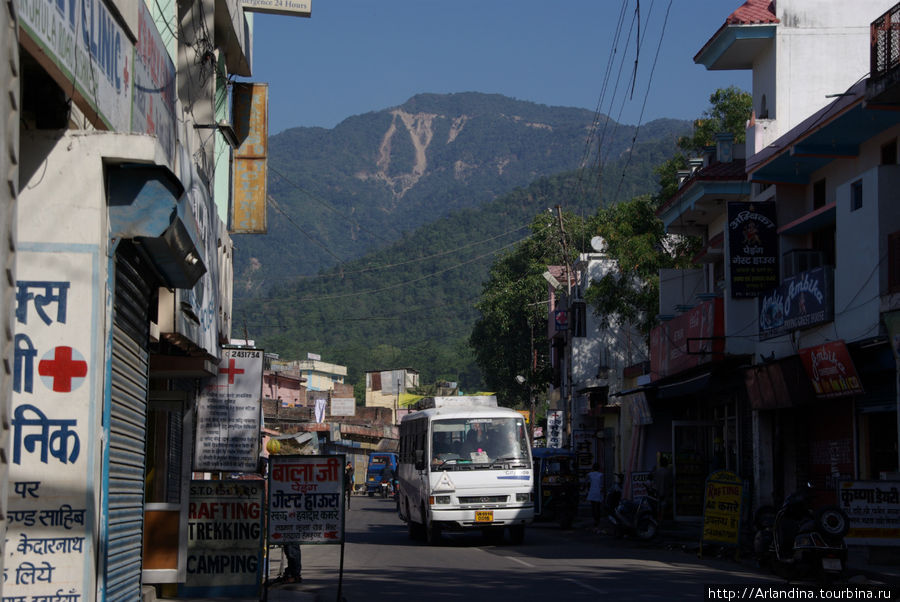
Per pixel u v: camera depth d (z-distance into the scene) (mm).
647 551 19828
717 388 26312
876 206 18359
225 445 16641
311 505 11992
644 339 42906
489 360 69875
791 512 13977
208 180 17125
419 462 22406
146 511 11930
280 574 14750
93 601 7242
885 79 17547
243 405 16766
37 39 6531
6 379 4668
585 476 41719
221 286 18000
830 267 20250
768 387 22547
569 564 16781
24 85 7590
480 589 13227
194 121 16875
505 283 70375
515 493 21484
